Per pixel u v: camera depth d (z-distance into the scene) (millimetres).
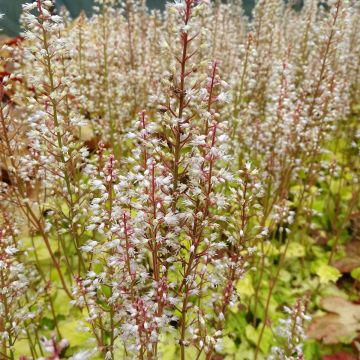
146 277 294
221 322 344
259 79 719
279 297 558
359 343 487
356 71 853
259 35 705
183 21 302
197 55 517
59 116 386
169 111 334
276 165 596
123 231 271
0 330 346
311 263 623
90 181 396
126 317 323
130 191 287
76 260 553
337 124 812
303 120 540
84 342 424
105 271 336
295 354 462
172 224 289
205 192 295
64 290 501
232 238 345
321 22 653
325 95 574
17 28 986
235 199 337
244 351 474
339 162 802
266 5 698
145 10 891
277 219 501
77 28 680
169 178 279
